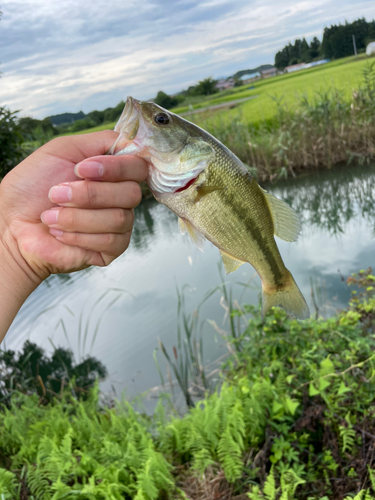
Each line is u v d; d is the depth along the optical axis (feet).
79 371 3.94
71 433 2.41
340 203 6.79
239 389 2.51
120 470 2.11
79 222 0.89
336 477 2.01
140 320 4.55
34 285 1.02
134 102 1.15
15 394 3.66
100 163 0.88
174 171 1.17
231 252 1.38
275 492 1.87
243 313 3.24
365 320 2.99
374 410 2.13
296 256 5.13
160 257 6.12
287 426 2.26
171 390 3.37
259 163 9.02
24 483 2.21
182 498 2.03
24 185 1.04
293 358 2.68
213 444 2.23
